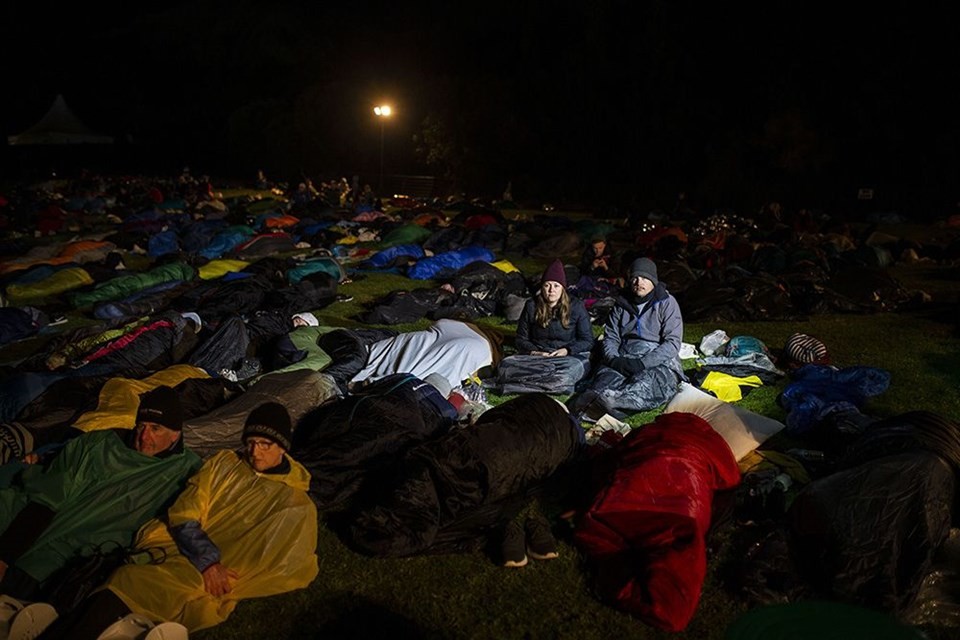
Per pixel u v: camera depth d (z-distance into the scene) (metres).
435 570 4.44
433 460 4.89
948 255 15.91
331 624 3.95
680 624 3.91
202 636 3.82
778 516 4.89
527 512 5.06
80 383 6.22
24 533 3.94
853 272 11.74
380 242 17.45
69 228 20.95
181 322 7.79
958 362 8.51
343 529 4.85
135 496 4.22
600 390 6.85
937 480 4.32
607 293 11.32
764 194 33.28
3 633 3.42
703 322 10.46
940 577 4.14
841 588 4.05
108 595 3.53
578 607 4.13
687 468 4.62
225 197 33.56
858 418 6.04
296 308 10.55
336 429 5.53
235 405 5.72
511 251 16.50
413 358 7.32
